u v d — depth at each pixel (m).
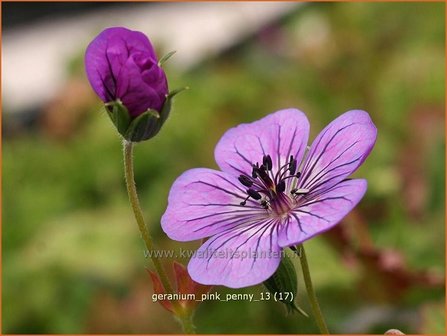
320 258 0.21
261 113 0.29
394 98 0.29
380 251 0.20
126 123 0.12
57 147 0.28
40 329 0.22
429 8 0.37
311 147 0.14
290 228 0.12
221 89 0.31
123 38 0.12
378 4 0.37
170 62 0.30
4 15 0.54
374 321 0.21
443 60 0.31
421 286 0.20
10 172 0.27
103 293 0.23
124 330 0.22
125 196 0.25
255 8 0.44
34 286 0.23
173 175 0.26
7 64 0.45
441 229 0.22
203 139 0.27
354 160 0.12
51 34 0.51
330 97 0.30
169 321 0.22
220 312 0.22
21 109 0.37
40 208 0.26
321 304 0.21
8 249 0.24
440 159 0.24
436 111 0.26
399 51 0.33
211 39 0.42
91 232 0.23
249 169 0.14
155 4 0.53
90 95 0.30
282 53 0.35
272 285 0.13
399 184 0.24
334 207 0.12
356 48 0.31
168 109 0.12
